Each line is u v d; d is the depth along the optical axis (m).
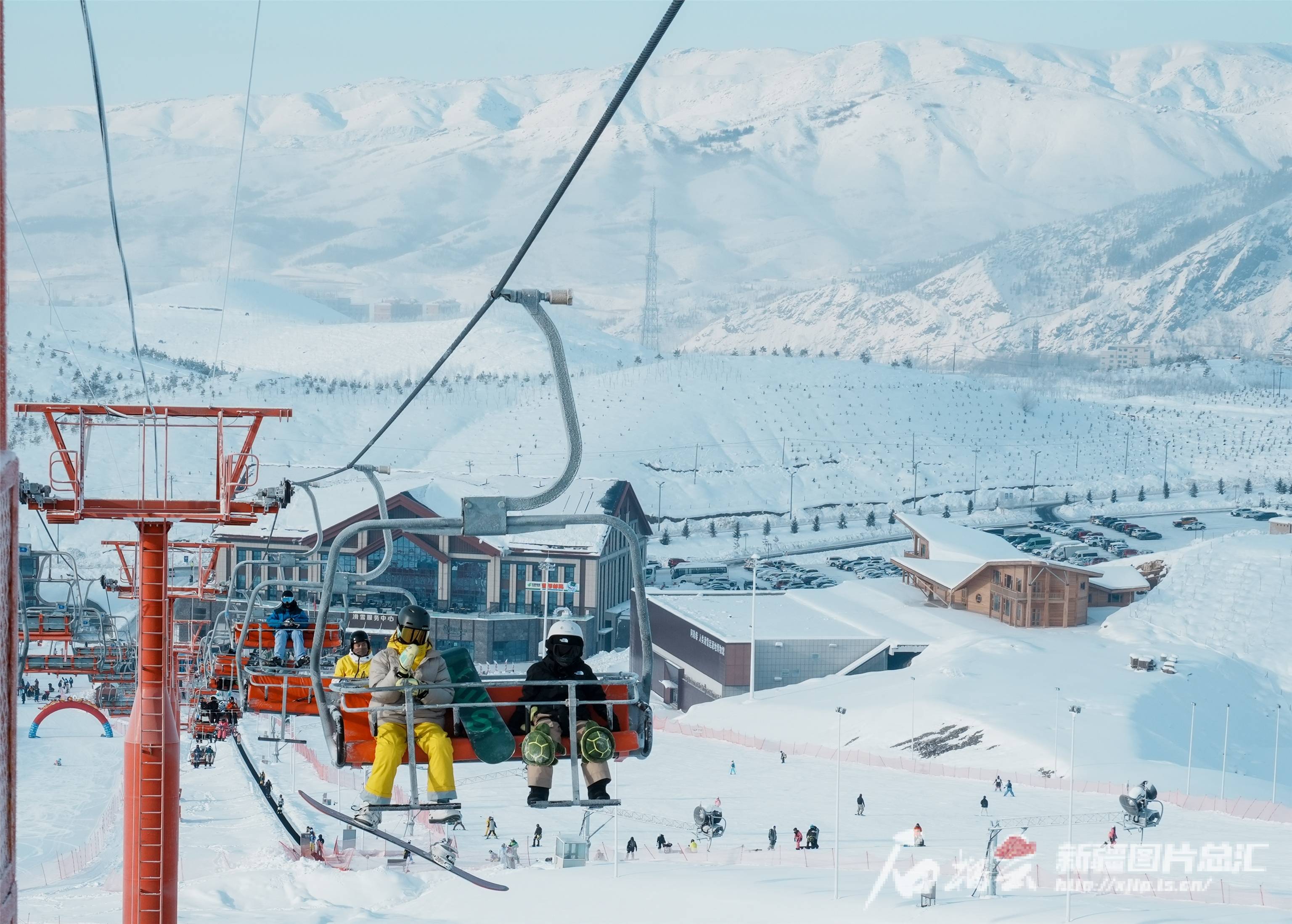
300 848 52.62
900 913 39.09
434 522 9.92
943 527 133.50
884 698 91.81
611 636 127.75
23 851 58.50
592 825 63.38
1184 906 40.12
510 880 45.12
